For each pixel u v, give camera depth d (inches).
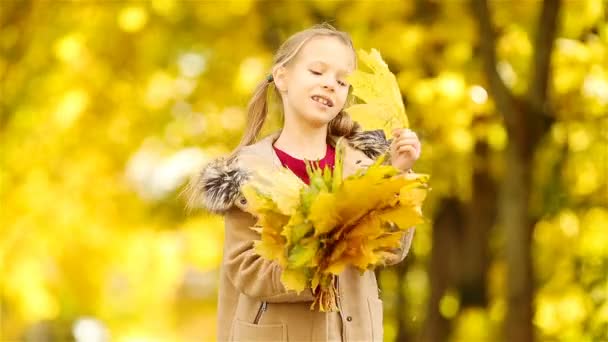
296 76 185.9
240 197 179.8
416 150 179.5
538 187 457.1
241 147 192.9
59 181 593.9
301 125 188.1
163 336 733.3
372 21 432.8
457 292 486.6
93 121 565.3
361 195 164.1
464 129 409.7
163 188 577.6
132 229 617.0
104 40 530.3
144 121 561.9
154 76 540.1
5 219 583.2
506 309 425.1
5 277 591.8
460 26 422.9
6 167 569.0
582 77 409.4
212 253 599.8
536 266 475.8
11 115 550.0
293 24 466.0
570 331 458.6
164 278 630.5
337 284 182.9
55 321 695.7
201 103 532.7
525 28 433.1
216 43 519.5
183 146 546.0
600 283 447.2
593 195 454.9
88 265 630.5
